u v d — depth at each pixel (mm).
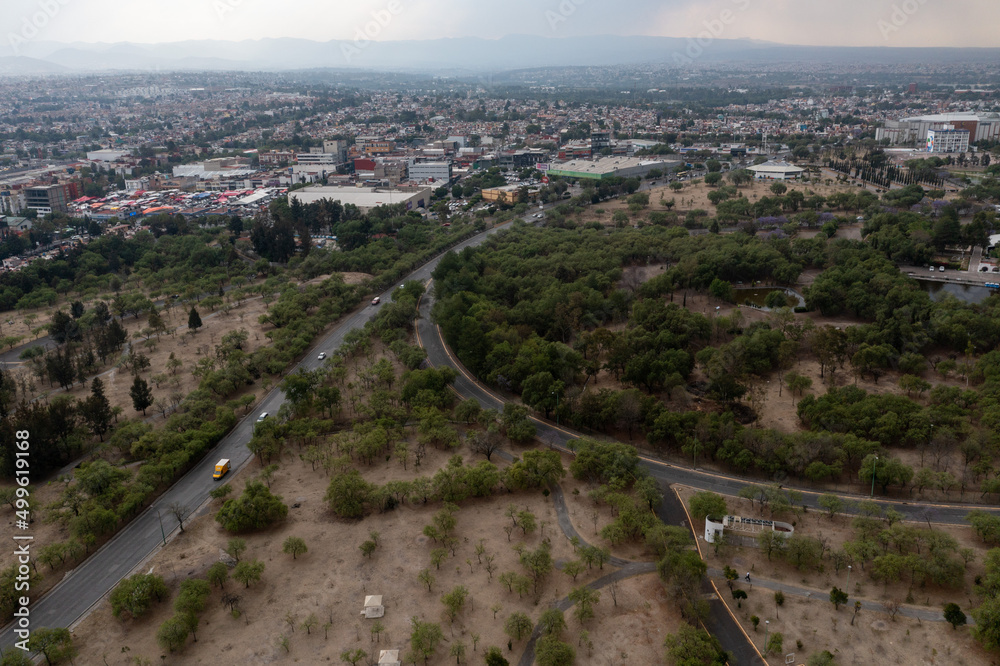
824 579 133375
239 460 184750
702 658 113188
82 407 194625
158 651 119250
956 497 157875
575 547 142750
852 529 147125
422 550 144875
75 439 185000
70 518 153500
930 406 190625
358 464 179875
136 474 169125
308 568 139625
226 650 119125
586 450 171250
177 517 155250
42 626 125750
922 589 129500
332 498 157375
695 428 180000
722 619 124688
